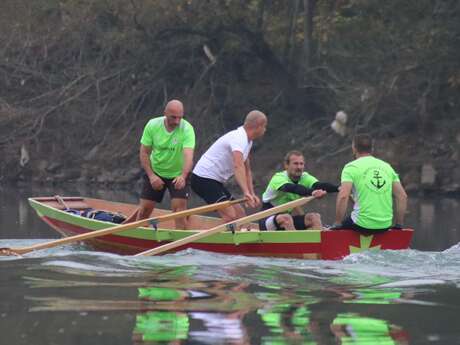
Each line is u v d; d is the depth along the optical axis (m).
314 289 30.17
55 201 51.09
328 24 107.62
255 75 116.06
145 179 42.78
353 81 105.06
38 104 116.81
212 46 112.06
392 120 104.69
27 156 110.19
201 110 113.12
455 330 24.23
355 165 36.94
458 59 99.12
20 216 62.72
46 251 40.47
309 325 24.75
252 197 38.53
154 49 111.06
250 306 27.16
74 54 117.38
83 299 28.23
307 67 108.81
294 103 112.19
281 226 39.12
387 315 26.02
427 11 100.56
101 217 45.34
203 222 46.12
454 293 29.38
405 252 37.47
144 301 27.83
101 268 34.88
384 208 36.91
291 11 112.25
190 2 105.56
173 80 116.44
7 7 115.25
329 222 58.91
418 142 102.62
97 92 113.88
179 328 24.25
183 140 41.69
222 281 31.70
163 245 38.31
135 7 106.94
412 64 100.44
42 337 23.31
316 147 106.56
